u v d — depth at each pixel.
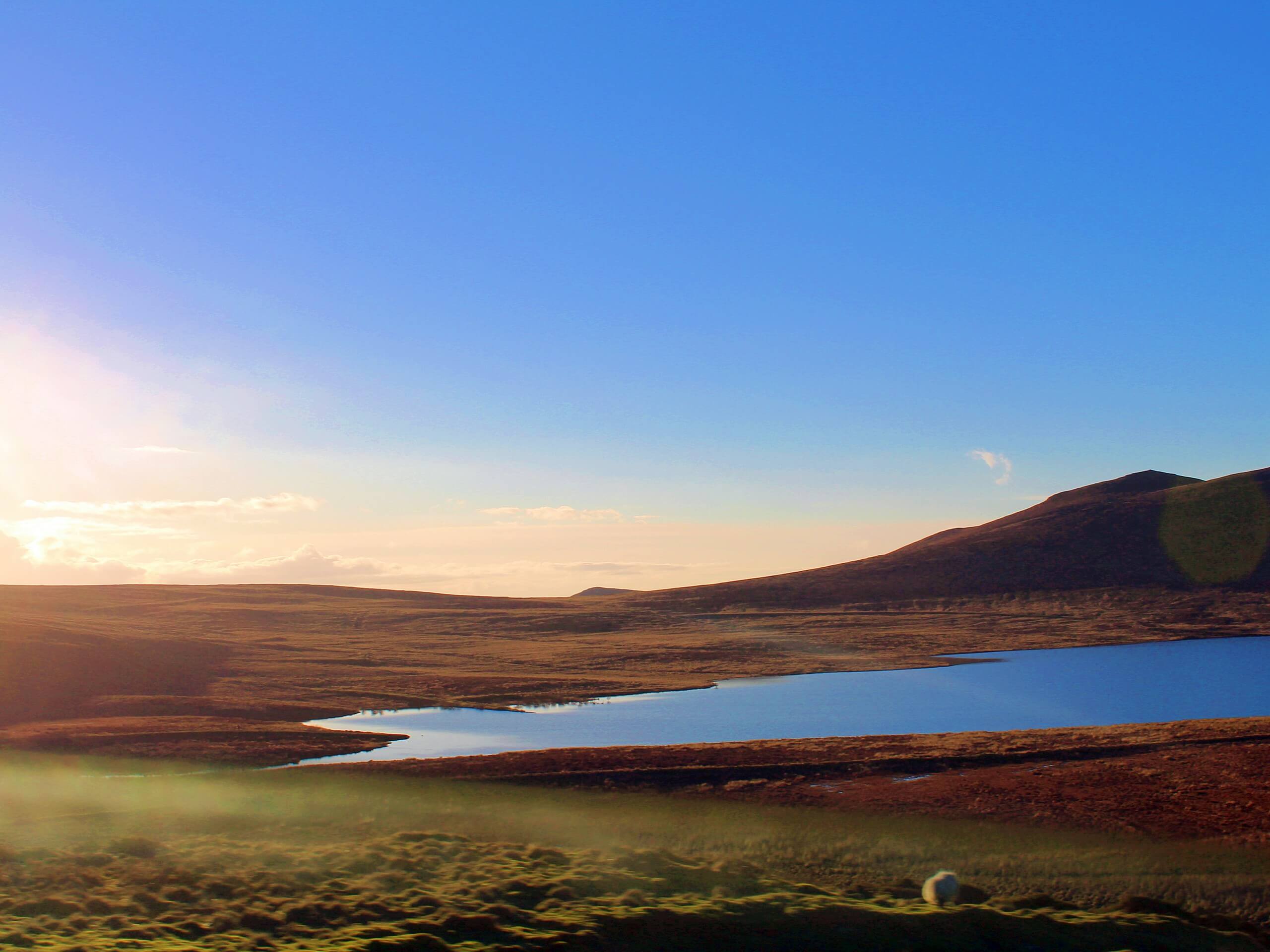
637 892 15.72
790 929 14.29
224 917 13.89
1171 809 24.78
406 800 27.36
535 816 25.42
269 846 19.66
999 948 14.16
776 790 28.23
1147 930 15.20
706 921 14.34
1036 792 26.97
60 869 16.62
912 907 15.89
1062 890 18.80
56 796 28.23
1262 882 18.97
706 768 31.03
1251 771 28.72
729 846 22.20
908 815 25.05
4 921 13.55
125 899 14.80
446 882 16.20
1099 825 23.52
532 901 15.23
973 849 21.58
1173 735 35.16
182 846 19.67
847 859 20.95
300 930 13.41
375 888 15.70
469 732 45.19
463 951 12.75
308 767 33.62
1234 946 14.95
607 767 31.48
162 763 36.03
